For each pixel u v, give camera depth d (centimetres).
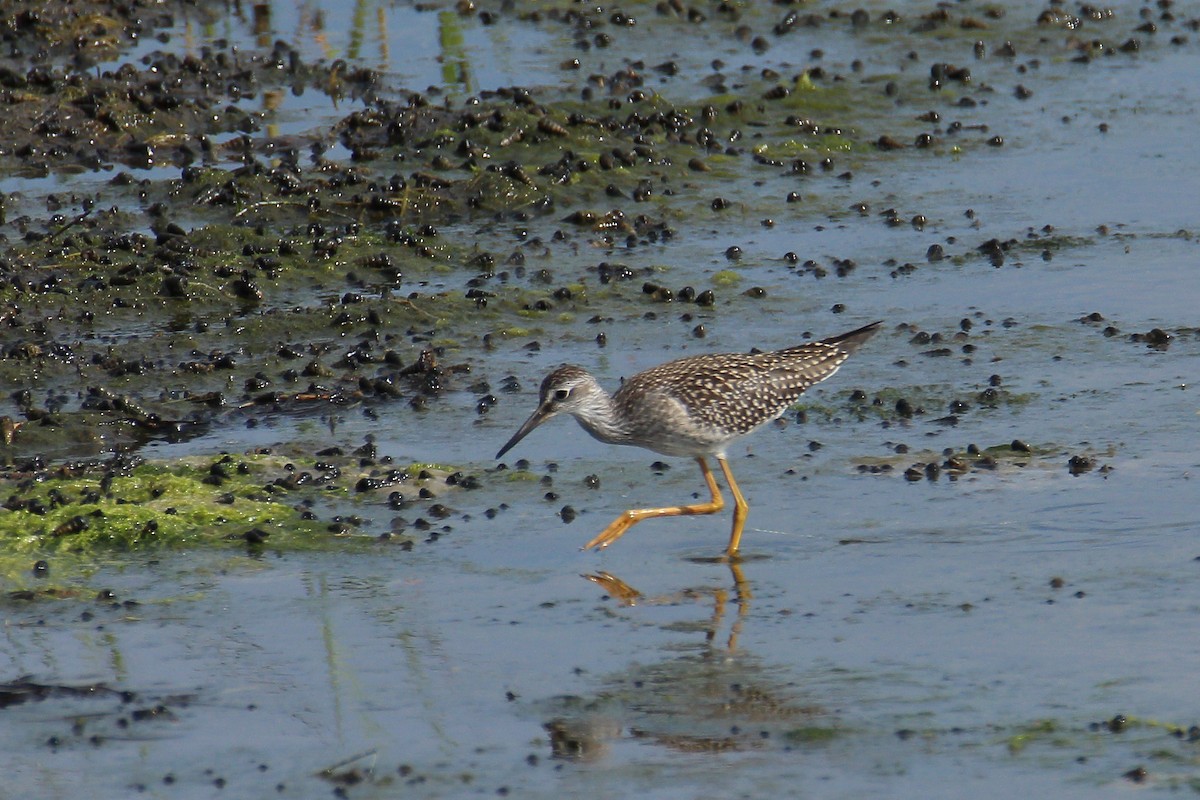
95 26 2689
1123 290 1748
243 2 2945
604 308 1767
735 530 1230
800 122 2331
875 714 957
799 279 1833
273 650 1068
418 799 888
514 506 1308
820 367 1374
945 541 1200
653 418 1288
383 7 2931
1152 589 1095
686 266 1880
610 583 1162
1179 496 1248
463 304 1767
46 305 1748
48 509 1288
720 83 2491
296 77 2536
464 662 1045
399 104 2380
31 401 1536
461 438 1456
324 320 1725
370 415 1512
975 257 1877
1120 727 924
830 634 1062
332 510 1297
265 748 949
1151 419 1412
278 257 1884
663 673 1019
